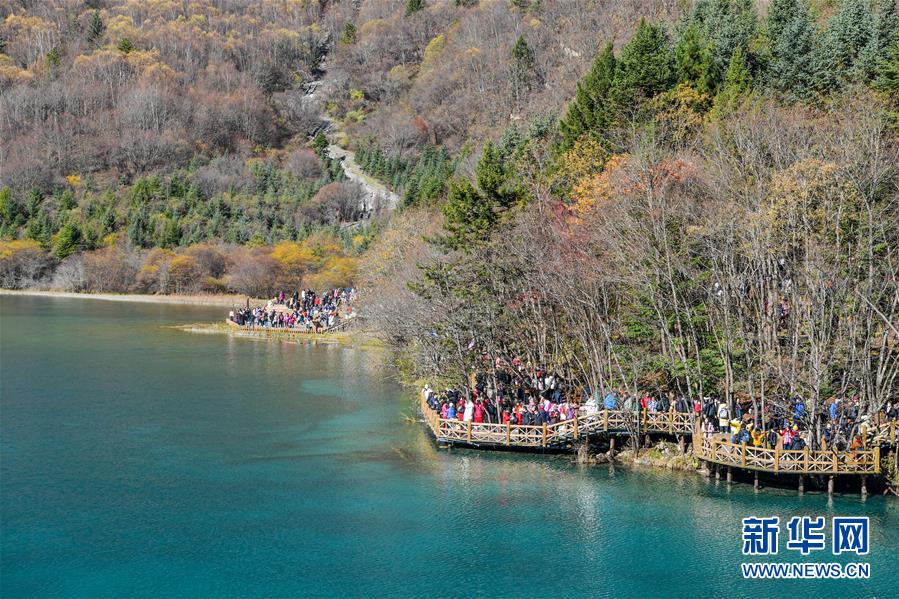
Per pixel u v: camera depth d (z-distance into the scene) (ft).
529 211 194.70
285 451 170.19
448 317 185.06
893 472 140.26
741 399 169.89
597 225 179.01
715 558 117.29
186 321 401.29
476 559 117.29
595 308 170.30
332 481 150.30
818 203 168.76
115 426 190.70
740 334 159.22
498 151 339.57
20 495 143.23
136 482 150.30
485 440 163.84
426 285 204.03
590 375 187.52
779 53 269.23
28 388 232.73
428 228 284.00
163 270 536.83
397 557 118.01
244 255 523.70
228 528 128.57
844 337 152.05
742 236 165.17
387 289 256.11
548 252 182.70
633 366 162.09
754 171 174.70
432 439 178.09
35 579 111.65
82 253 578.25
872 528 125.70
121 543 123.03
